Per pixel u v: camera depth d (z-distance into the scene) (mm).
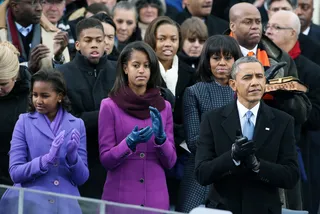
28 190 27359
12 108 33281
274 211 30203
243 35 37656
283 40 40656
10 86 33062
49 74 31078
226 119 30641
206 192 33812
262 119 30578
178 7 49219
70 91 34281
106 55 35156
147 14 44750
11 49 33781
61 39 36969
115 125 32312
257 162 29578
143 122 32406
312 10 47469
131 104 32406
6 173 33281
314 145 41469
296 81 34094
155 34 36344
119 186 32156
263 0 48312
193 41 39656
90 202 26250
